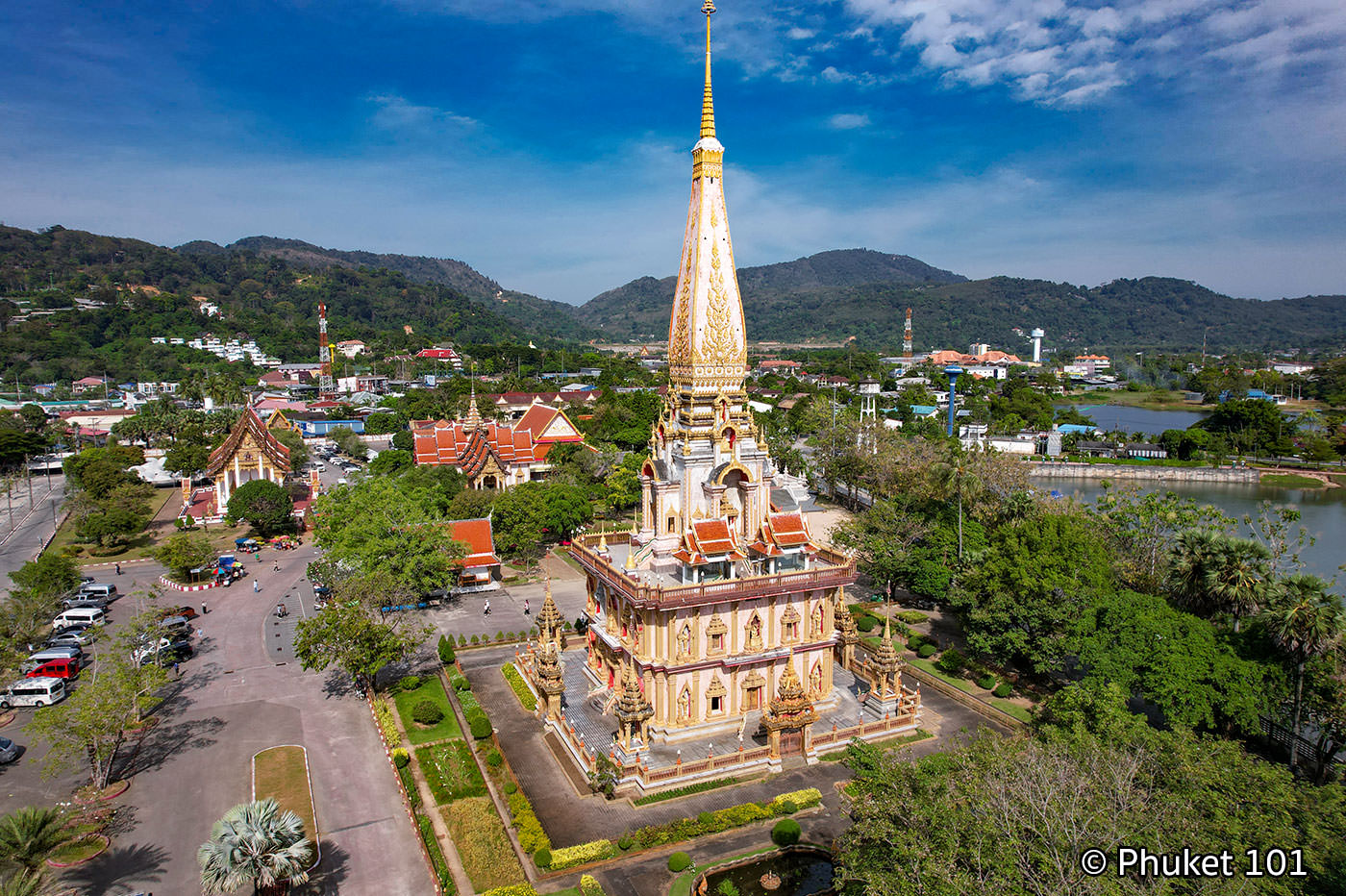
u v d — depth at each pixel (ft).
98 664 229.66
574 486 407.03
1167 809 119.03
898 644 278.67
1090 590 219.00
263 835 132.16
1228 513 492.13
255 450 473.67
